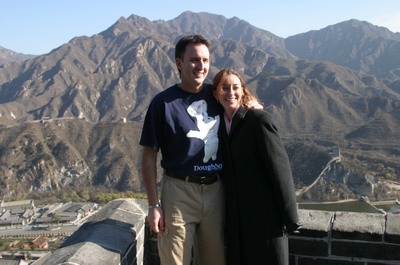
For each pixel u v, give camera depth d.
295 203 4.21
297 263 5.23
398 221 5.07
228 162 4.45
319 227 5.09
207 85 4.71
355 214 5.32
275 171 4.16
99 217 5.28
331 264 5.09
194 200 4.43
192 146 4.36
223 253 4.69
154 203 4.40
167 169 4.48
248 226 4.35
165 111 4.36
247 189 4.34
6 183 109.50
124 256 4.68
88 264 4.05
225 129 4.50
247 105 4.37
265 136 4.18
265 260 4.30
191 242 4.48
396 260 4.87
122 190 106.50
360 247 4.97
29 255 58.50
